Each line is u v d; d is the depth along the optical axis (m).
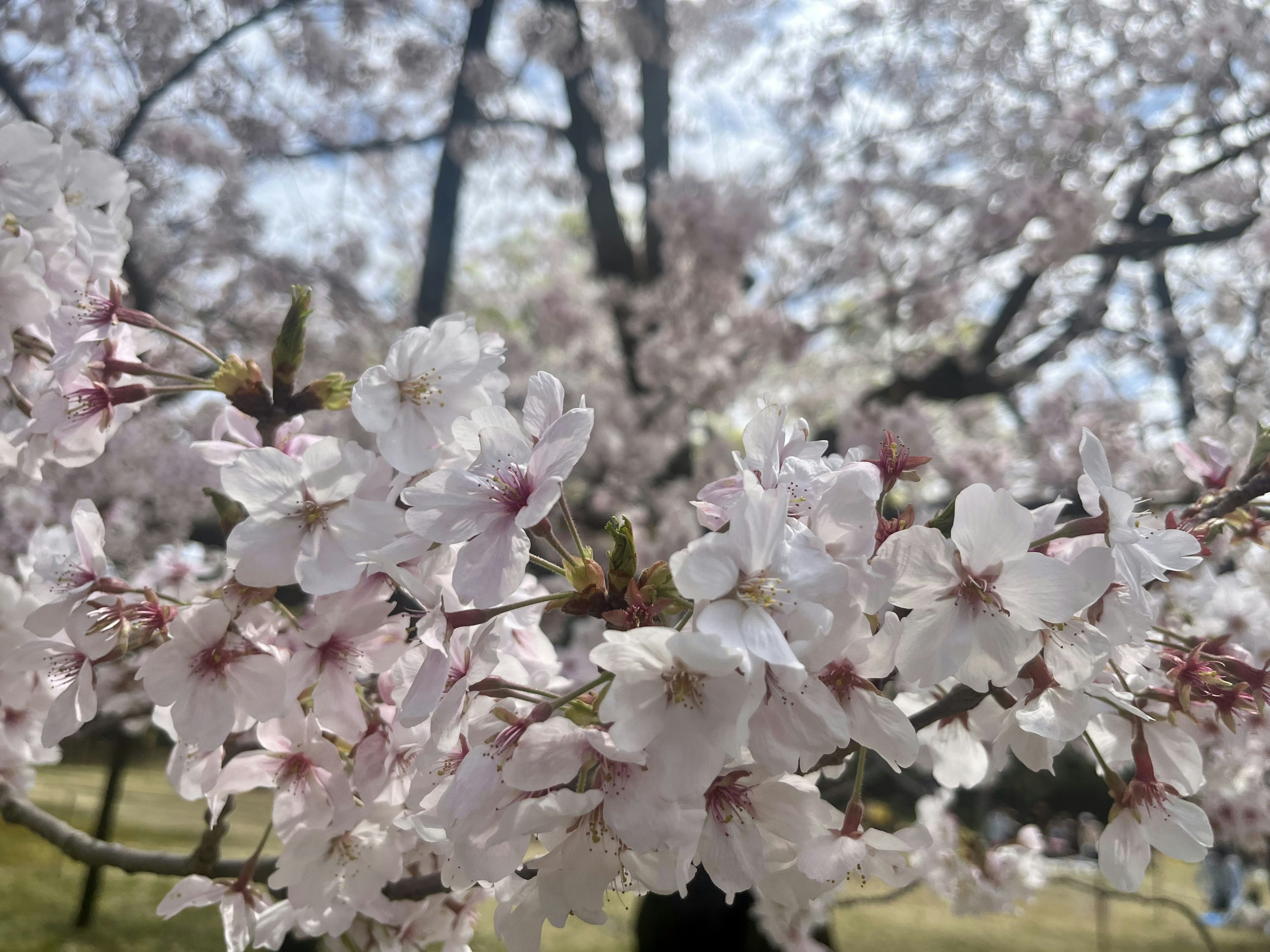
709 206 1.16
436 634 0.19
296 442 0.26
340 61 1.29
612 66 1.50
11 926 1.22
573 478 1.30
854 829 0.20
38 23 1.02
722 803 0.18
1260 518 0.27
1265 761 0.35
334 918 0.26
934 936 1.49
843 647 0.16
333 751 0.24
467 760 0.17
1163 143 1.10
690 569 0.15
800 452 0.20
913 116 1.32
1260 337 1.33
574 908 0.17
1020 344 1.25
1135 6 1.17
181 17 1.05
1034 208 1.01
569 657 0.54
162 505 0.95
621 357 1.44
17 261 0.25
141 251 1.10
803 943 0.72
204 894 0.29
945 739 0.26
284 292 1.30
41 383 0.29
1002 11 1.20
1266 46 1.07
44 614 0.24
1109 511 0.19
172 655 0.22
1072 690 0.19
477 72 1.25
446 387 0.22
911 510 0.19
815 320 1.30
